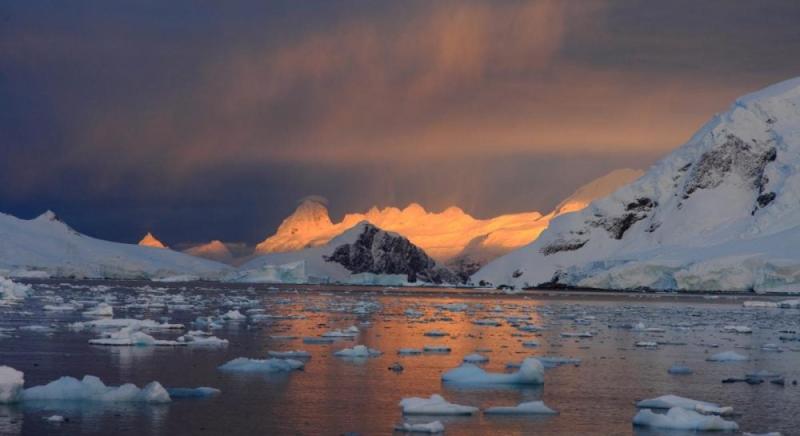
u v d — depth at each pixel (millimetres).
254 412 25734
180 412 25453
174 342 43031
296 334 51188
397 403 27484
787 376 35312
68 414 24797
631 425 24859
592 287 187250
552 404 27906
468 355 40344
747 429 24531
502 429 24094
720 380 33812
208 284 196375
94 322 52125
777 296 152000
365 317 70938
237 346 42969
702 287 166000
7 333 46906
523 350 44062
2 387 26094
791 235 175750
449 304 107125
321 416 25375
